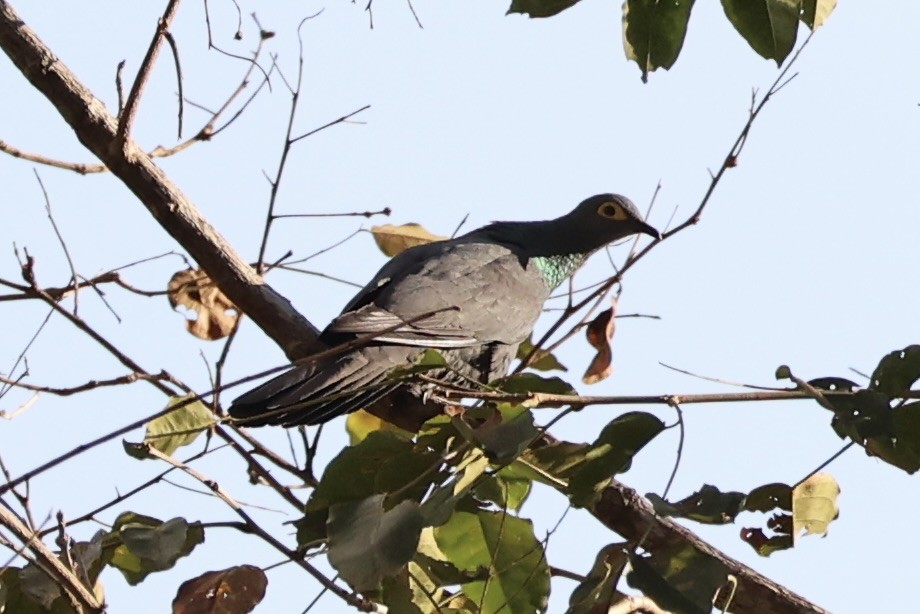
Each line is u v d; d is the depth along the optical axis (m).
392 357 12.30
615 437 9.09
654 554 8.67
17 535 9.26
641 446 9.06
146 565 9.94
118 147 11.49
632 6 9.86
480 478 9.47
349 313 12.43
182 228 11.77
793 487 9.77
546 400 9.43
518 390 10.09
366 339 9.32
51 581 10.06
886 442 9.02
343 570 8.64
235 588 9.77
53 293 11.37
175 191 11.75
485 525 9.95
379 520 8.82
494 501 9.80
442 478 9.68
